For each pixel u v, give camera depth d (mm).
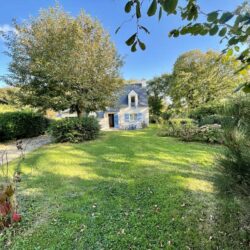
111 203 3398
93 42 11805
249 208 1706
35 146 9266
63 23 10914
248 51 1225
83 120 9844
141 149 7508
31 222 2902
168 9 935
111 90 12234
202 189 3777
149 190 3834
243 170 1544
